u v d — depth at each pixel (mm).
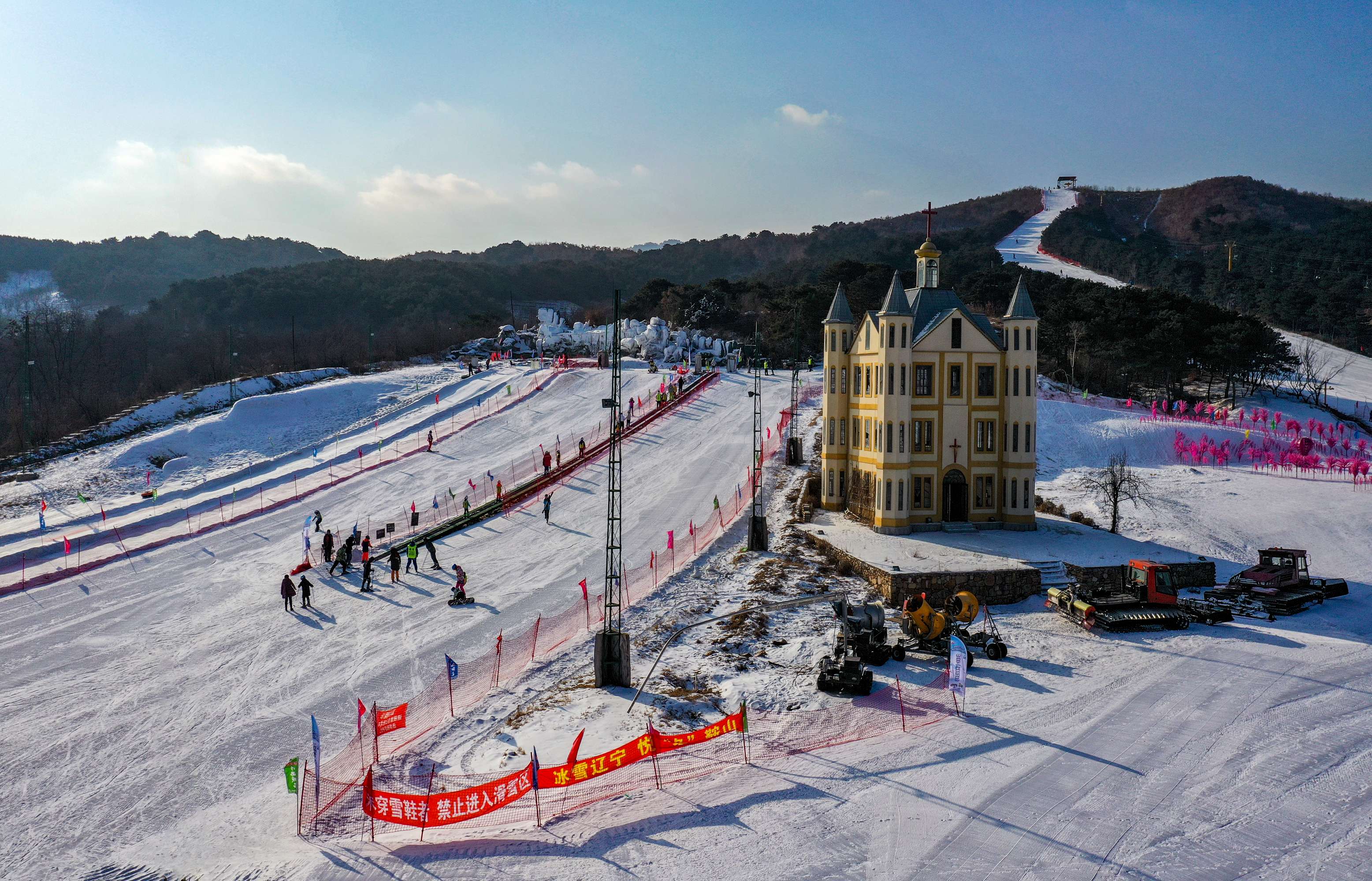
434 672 33625
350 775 25266
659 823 21500
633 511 58594
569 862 19719
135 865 20562
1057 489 64312
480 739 27234
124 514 61000
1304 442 75188
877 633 32844
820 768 24438
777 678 31453
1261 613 38656
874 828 21031
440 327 183500
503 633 37750
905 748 25641
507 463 72688
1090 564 42281
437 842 20969
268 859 20453
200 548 53312
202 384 112312
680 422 82375
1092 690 29875
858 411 52875
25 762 26672
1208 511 58688
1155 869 19312
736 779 23906
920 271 53625
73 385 123812
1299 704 28516
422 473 70688
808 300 134875
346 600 43219
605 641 31172
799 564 45031
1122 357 104312
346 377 111875
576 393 95250
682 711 28750
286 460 76312
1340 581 42281
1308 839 20531
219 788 24875
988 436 50188
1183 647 34344
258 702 31094
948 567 40781
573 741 26297
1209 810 21875
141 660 35375
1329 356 144875
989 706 28656
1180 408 86375
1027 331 49031
